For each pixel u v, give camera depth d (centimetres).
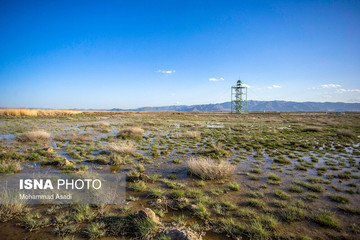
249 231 415
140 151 1196
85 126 2423
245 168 897
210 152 1191
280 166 935
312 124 3325
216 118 4866
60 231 405
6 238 379
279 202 552
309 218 476
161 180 715
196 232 404
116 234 399
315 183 717
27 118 3259
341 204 548
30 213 462
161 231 401
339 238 404
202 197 566
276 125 3117
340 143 1563
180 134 1891
